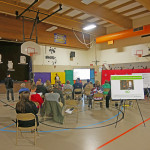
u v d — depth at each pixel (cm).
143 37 1039
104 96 624
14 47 1061
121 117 479
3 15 896
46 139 327
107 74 1116
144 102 714
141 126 399
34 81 1067
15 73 1071
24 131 374
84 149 282
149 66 1005
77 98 718
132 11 905
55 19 876
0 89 985
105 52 1261
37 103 409
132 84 423
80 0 709
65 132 365
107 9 859
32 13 785
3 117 491
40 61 1102
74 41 1252
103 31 1227
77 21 983
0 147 293
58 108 425
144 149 280
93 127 396
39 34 1048
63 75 1212
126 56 1133
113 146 292
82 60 1349
